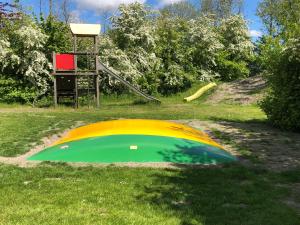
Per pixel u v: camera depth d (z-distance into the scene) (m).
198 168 8.28
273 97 14.13
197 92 26.91
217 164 8.70
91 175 7.62
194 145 9.73
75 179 7.33
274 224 5.30
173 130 10.95
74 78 24.48
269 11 31.47
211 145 10.02
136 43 29.06
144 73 28.56
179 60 29.91
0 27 23.91
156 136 10.09
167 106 22.62
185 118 16.39
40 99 25.16
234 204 6.05
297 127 13.04
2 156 9.26
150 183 7.07
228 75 33.03
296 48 12.71
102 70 24.17
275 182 7.32
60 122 14.70
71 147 9.52
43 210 5.66
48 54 26.28
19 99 24.41
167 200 6.15
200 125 14.12
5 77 24.58
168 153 9.15
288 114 13.09
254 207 5.89
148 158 8.91
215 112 18.81
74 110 21.08
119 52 27.38
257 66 36.09
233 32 35.44
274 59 13.69
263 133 12.55
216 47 31.52
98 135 10.23
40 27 26.36
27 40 24.09
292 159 9.30
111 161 8.82
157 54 29.64
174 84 27.58
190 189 6.75
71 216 5.44
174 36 30.44
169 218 5.41
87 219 5.34
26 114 17.94
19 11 25.12
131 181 7.20
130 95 27.09
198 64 31.81
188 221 5.32
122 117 16.75
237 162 8.98
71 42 27.66
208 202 6.09
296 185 7.14
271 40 14.15
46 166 8.39
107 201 6.06
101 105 24.00
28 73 24.08
